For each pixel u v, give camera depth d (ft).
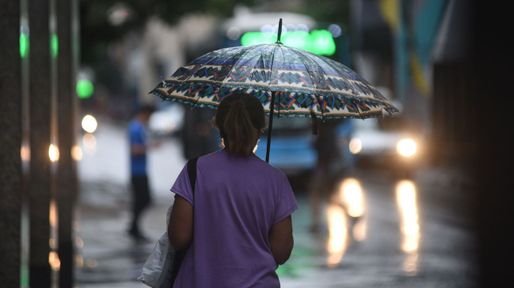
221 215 37.19
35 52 82.23
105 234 132.67
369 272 98.58
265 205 37.47
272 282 37.19
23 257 105.60
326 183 136.87
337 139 138.21
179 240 37.45
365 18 241.35
